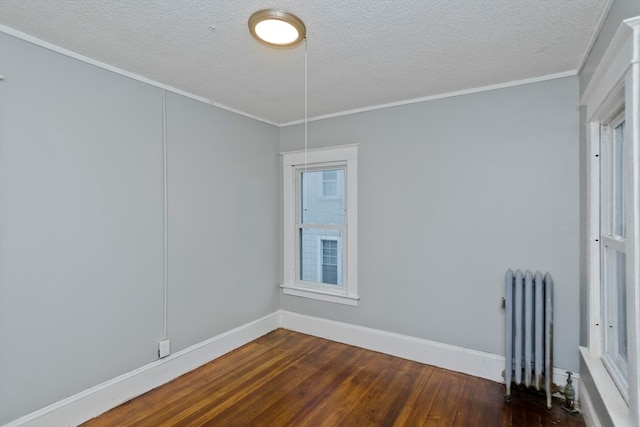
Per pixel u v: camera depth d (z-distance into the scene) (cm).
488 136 259
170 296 259
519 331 231
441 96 276
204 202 286
